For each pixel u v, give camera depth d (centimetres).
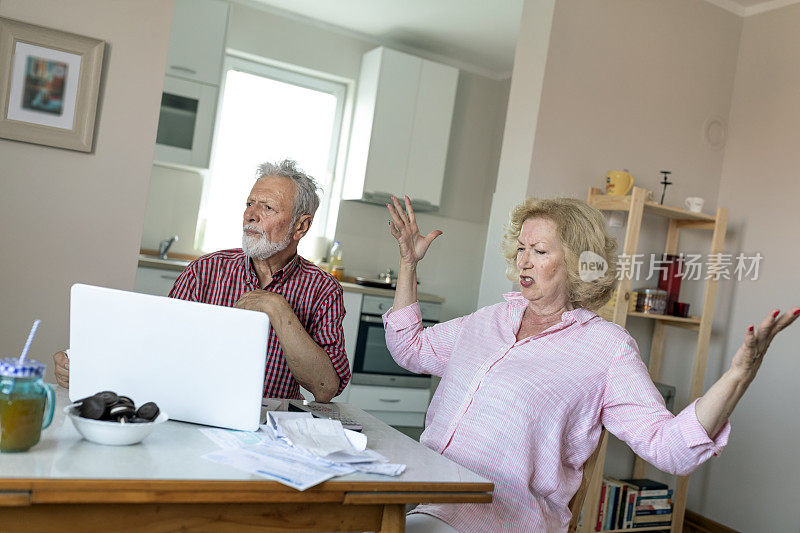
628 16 370
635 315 359
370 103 528
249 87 536
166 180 507
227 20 478
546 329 185
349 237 557
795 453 353
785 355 363
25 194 273
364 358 500
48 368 281
